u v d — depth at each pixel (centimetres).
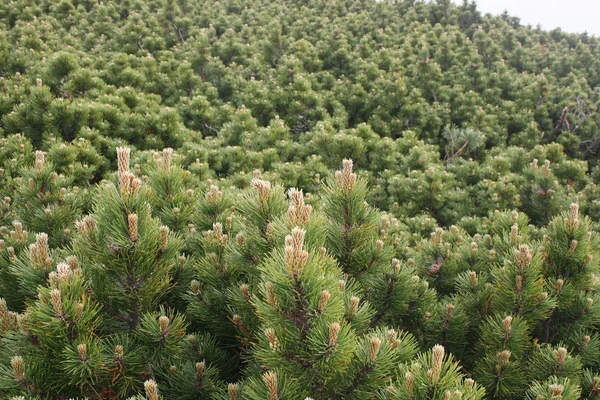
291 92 1641
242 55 2222
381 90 1828
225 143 1344
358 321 280
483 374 370
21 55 1400
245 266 335
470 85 2164
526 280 371
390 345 265
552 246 419
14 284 358
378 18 3011
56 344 255
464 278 465
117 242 272
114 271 289
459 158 1417
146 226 282
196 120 1489
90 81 1241
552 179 893
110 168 965
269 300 228
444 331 413
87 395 280
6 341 264
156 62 1817
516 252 373
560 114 1952
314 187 1056
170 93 1755
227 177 1071
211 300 360
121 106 1181
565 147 1797
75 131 1037
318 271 224
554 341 431
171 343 303
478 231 852
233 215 436
